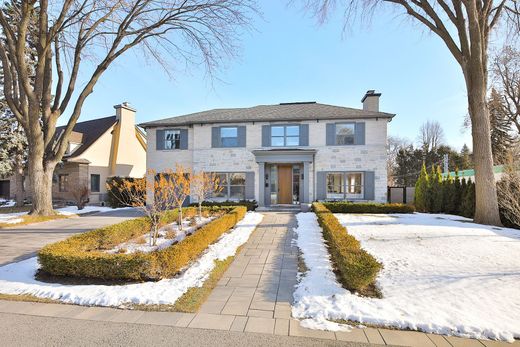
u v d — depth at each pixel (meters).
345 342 2.93
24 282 4.55
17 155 17.14
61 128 24.19
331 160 15.09
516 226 9.09
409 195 17.88
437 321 3.23
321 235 7.85
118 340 2.98
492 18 11.27
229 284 4.55
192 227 8.92
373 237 7.46
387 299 3.84
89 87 13.13
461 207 12.13
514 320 3.25
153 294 4.02
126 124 23.28
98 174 21.11
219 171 16.14
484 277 4.58
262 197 15.37
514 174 7.28
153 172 9.45
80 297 3.95
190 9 11.52
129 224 7.61
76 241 5.69
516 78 22.55
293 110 16.98
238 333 3.11
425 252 6.02
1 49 11.74
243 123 16.05
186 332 3.13
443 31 10.52
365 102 16.75
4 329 3.21
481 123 9.96
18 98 12.62
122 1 11.34
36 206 12.50
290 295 4.12
